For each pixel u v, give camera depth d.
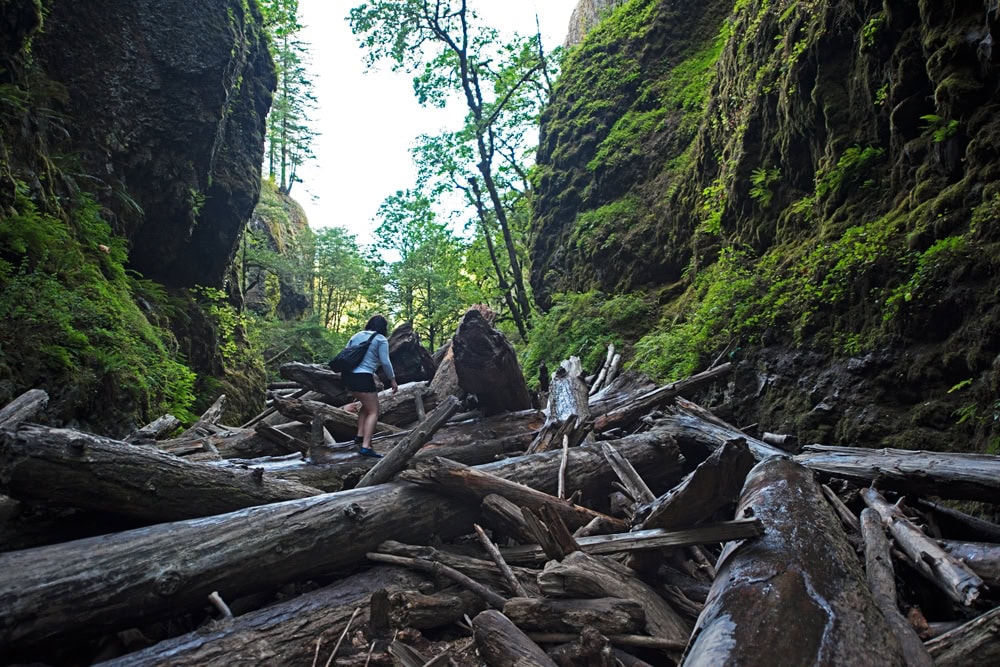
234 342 18.95
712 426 7.57
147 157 14.49
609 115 19.44
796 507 4.12
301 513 4.48
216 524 4.18
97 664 3.46
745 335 9.77
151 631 4.21
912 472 5.15
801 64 10.41
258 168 19.36
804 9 10.72
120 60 14.02
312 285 45.62
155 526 4.07
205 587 3.94
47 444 3.91
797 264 9.59
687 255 14.35
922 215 7.73
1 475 3.82
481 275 25.38
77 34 13.47
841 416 7.73
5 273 8.12
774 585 3.22
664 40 19.42
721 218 12.51
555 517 4.32
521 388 7.66
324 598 4.23
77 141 13.17
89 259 10.80
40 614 3.35
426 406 8.30
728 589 3.34
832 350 8.31
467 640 4.14
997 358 6.23
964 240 7.01
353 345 6.61
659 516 4.20
